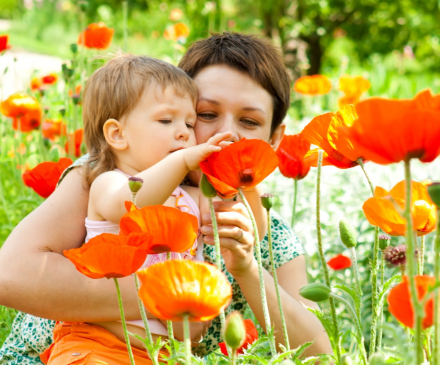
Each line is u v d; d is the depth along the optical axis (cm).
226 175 143
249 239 176
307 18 1145
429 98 106
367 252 335
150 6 1282
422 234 142
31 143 484
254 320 246
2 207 382
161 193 171
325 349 201
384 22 1185
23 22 1812
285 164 214
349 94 555
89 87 223
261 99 227
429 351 125
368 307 296
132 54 249
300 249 242
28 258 199
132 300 192
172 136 208
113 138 212
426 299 101
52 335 219
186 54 245
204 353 223
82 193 213
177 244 134
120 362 187
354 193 402
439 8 1166
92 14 1184
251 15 1197
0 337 257
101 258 125
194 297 108
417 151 101
